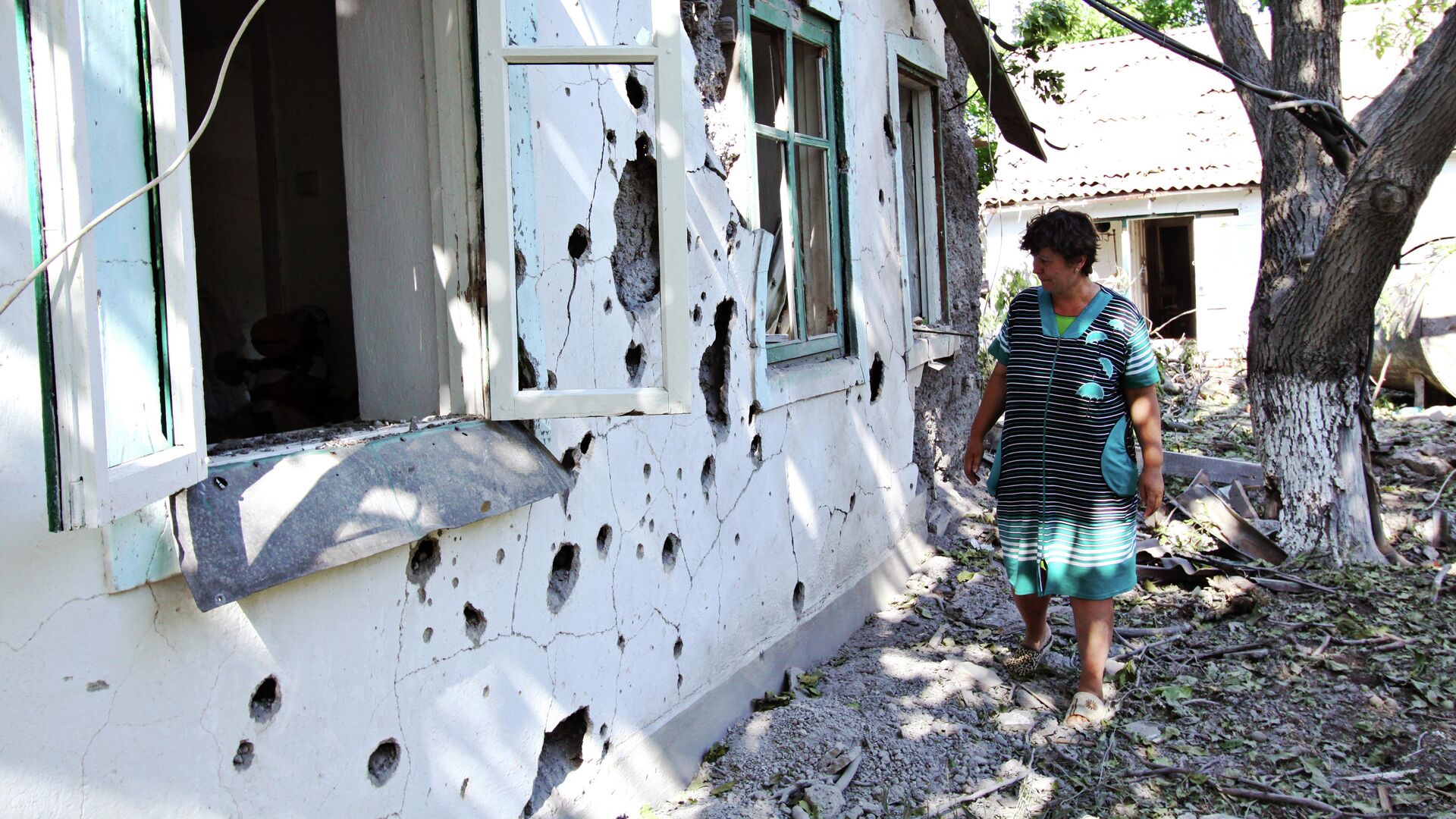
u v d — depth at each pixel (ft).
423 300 9.62
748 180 14.35
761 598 14.16
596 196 10.75
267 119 14.23
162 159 5.92
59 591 5.77
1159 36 18.53
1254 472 24.25
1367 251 19.08
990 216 53.52
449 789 8.82
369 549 7.56
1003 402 14.89
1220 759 12.98
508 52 8.70
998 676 15.14
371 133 9.64
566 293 10.24
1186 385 41.75
